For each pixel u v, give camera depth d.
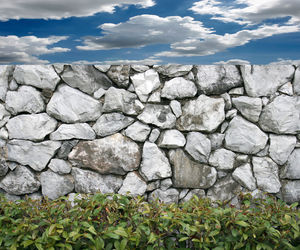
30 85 2.21
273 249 1.62
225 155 2.32
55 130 2.24
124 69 2.22
